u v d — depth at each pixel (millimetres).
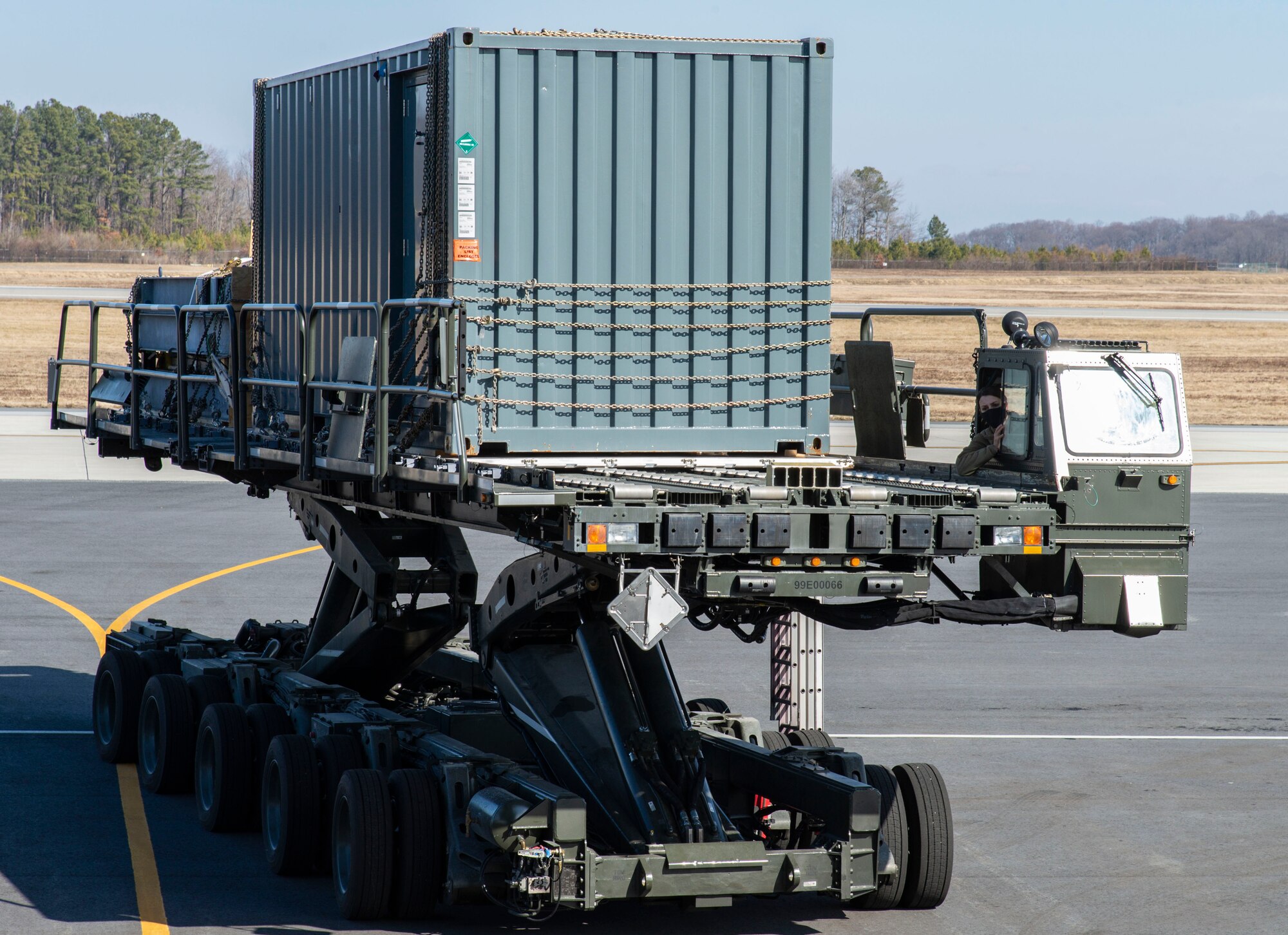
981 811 17531
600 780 12953
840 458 14320
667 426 14008
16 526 39156
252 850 15547
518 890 11930
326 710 15758
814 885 12352
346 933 13039
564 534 11055
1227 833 16734
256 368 19031
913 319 133000
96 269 169250
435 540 16719
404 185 15117
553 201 13539
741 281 14125
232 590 31047
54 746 19781
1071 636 29391
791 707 17375
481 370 13320
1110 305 153750
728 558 11633
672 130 13836
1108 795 18266
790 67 14188
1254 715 22812
